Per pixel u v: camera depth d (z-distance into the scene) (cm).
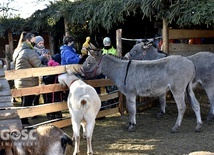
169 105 787
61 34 1177
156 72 570
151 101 780
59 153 336
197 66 640
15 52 598
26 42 574
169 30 818
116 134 578
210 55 640
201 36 888
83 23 972
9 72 497
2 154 319
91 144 516
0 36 1107
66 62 616
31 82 586
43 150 332
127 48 1170
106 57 607
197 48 873
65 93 608
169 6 738
